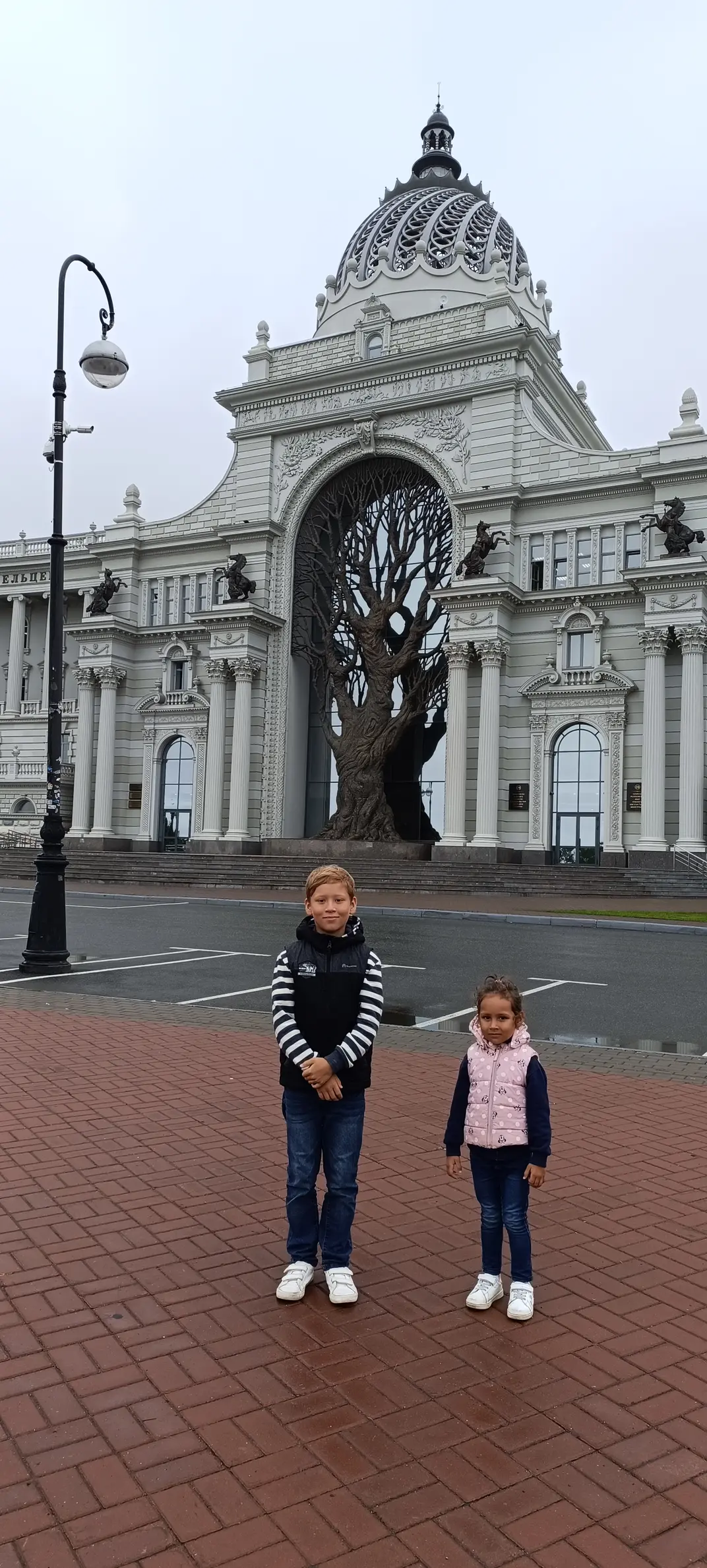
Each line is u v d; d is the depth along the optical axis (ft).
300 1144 18.89
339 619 177.99
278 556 185.57
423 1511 12.78
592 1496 13.17
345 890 18.83
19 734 222.48
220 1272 19.40
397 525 177.88
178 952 67.77
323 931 18.78
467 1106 18.63
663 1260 20.61
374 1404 15.08
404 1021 46.29
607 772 152.46
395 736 171.32
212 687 181.57
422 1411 14.93
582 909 105.60
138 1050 38.32
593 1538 12.42
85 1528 12.35
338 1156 18.79
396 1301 18.44
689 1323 17.98
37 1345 16.55
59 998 49.08
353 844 164.04
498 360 167.22
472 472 167.32
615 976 61.21
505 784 159.33
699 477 148.36
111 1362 16.06
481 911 101.50
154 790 192.54
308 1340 16.94
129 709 197.06
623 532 156.15
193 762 191.42
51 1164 25.25
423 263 184.24
